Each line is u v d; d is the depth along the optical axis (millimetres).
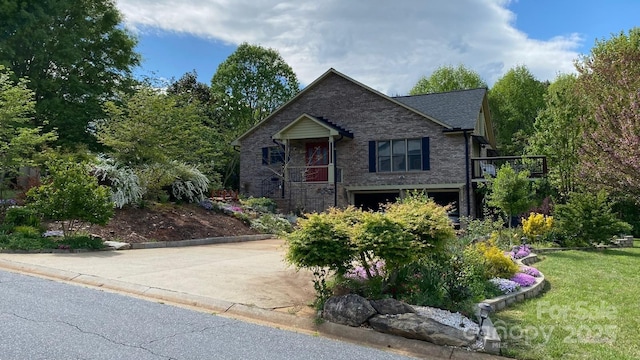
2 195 12117
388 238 5371
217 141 29562
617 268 9797
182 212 14914
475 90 21484
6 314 4965
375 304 5230
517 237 13352
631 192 8742
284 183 21172
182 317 5293
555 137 20453
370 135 20391
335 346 4602
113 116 17078
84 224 11727
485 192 18078
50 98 21000
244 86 38406
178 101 23234
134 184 13734
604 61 19188
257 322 5340
